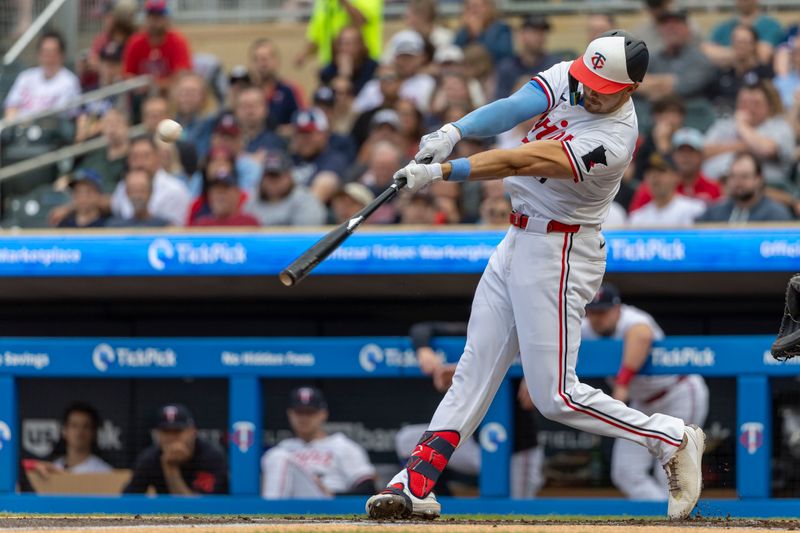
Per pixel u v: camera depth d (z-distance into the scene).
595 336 24.86
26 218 37.53
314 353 25.17
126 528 14.53
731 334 27.42
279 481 25.84
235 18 46.59
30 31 45.41
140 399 26.97
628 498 24.66
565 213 16.45
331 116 37.69
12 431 25.95
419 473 16.92
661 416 17.31
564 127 16.27
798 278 16.45
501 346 17.16
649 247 24.61
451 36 40.62
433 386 26.12
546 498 24.47
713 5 42.09
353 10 40.91
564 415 16.91
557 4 42.56
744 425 23.73
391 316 28.23
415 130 35.53
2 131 41.34
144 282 26.72
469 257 24.95
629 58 15.62
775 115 34.78
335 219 32.41
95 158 39.31
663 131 34.28
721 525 15.98
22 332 29.75
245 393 25.36
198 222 33.16
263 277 25.97
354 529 13.86
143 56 41.53
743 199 30.36
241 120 37.75
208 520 17.23
